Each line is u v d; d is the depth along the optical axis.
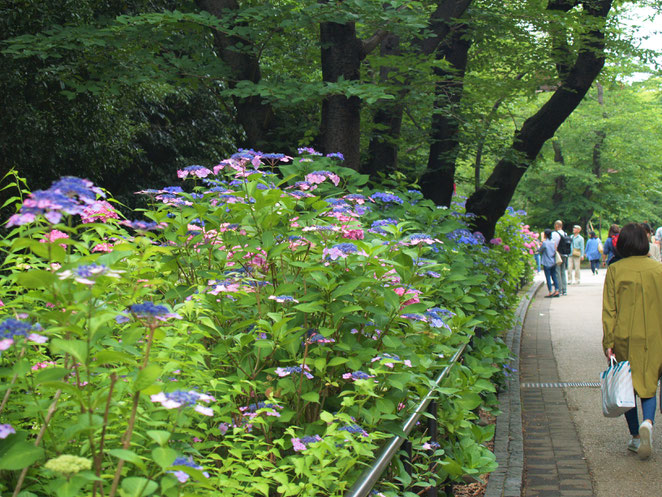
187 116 17.97
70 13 10.62
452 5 9.76
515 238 14.05
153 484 1.69
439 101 10.34
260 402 3.03
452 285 5.48
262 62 10.70
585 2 10.68
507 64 12.59
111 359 1.84
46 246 1.90
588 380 8.62
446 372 4.31
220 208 3.81
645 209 44.78
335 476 2.77
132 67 7.63
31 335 1.68
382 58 8.09
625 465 5.51
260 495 2.80
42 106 11.90
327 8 6.96
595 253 29.53
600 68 10.71
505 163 11.10
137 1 12.10
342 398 3.29
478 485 5.12
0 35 10.30
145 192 3.91
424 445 3.76
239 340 3.08
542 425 6.71
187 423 2.24
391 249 3.91
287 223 3.71
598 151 38.78
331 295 3.24
